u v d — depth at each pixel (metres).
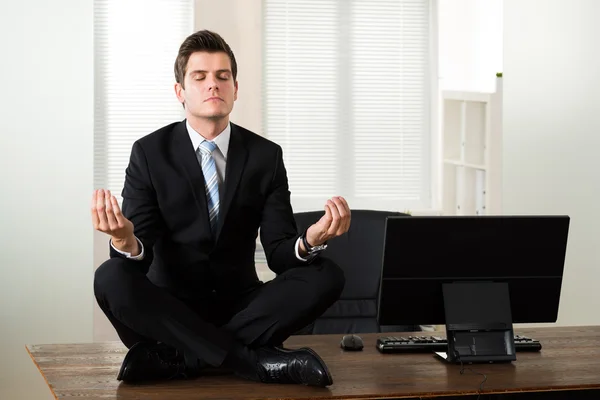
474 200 5.96
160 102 5.86
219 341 2.71
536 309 3.03
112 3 5.77
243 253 3.12
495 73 5.97
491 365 2.87
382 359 2.94
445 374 2.74
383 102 6.12
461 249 2.91
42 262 4.78
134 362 2.62
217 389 2.58
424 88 6.17
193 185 3.03
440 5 6.12
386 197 6.16
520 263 2.96
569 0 5.41
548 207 5.47
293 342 3.20
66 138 4.76
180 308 2.74
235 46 5.75
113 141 5.82
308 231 2.85
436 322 2.99
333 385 2.61
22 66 4.70
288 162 6.03
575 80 5.44
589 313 5.49
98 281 2.74
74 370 2.76
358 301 3.88
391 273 2.91
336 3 6.01
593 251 5.48
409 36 6.12
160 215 3.04
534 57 5.41
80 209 4.79
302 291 2.80
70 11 4.73
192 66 2.96
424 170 6.20
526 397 2.63
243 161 3.07
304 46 6.00
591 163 5.48
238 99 5.78
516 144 5.43
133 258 2.85
